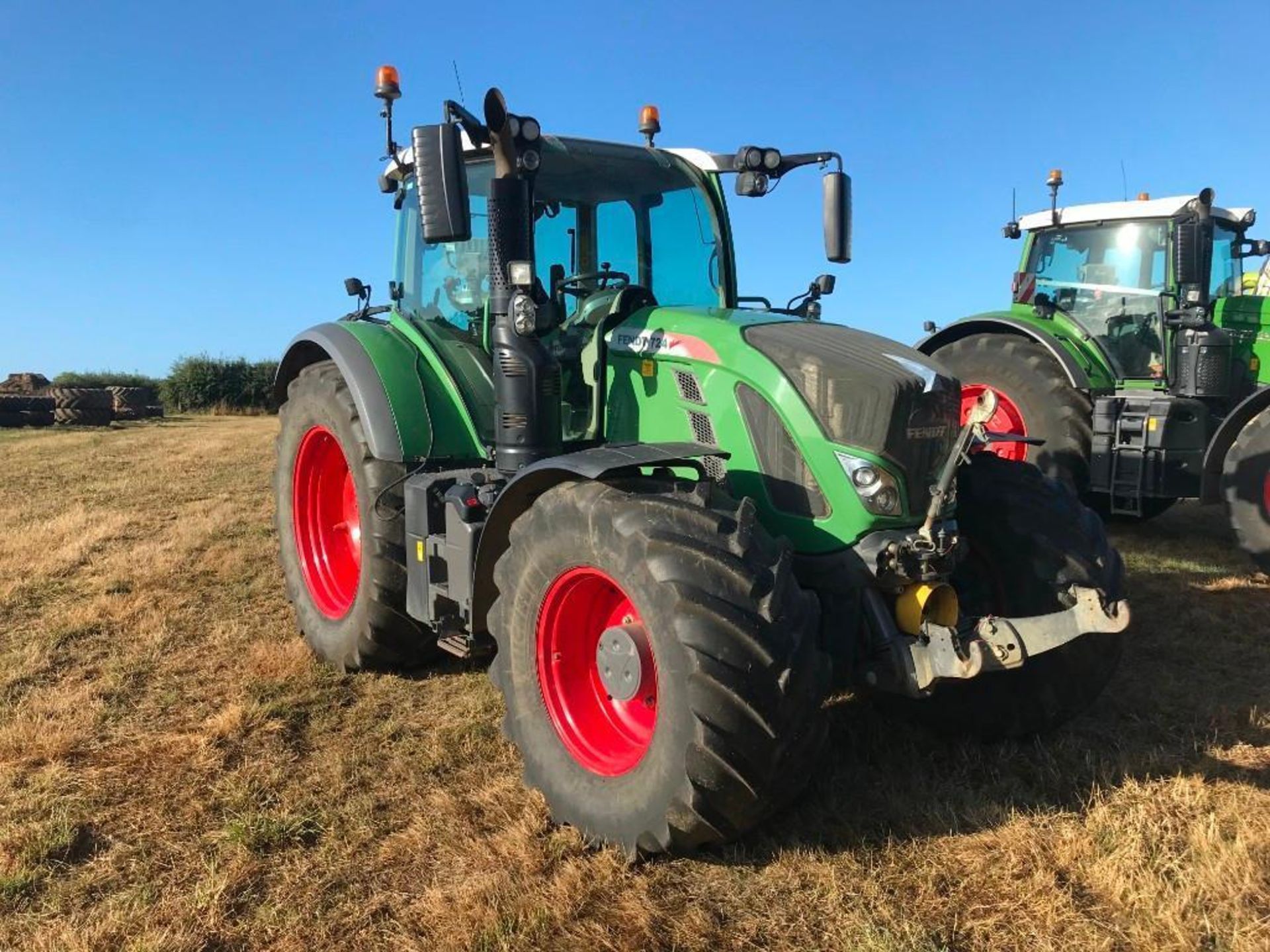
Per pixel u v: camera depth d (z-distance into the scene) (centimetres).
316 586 447
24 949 229
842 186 386
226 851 271
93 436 1742
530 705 289
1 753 331
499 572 299
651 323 341
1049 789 296
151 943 229
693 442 321
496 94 305
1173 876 245
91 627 477
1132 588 545
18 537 696
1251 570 591
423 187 292
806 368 295
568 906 238
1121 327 688
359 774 318
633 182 396
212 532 720
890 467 282
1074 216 708
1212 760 312
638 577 250
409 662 419
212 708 376
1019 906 235
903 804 284
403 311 448
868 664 283
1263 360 654
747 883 249
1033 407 668
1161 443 618
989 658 264
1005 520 331
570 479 297
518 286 322
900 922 229
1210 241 631
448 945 227
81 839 278
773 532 303
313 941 232
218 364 3162
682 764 237
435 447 387
